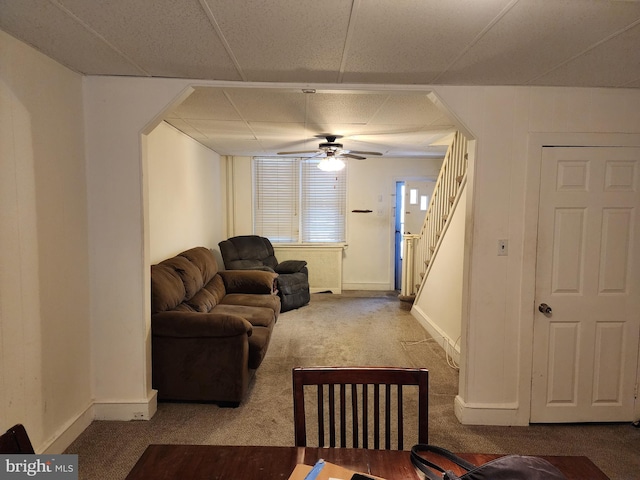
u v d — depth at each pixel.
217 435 2.40
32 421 1.95
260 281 4.59
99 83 2.39
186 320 2.69
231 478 1.05
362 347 3.96
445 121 3.59
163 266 3.25
